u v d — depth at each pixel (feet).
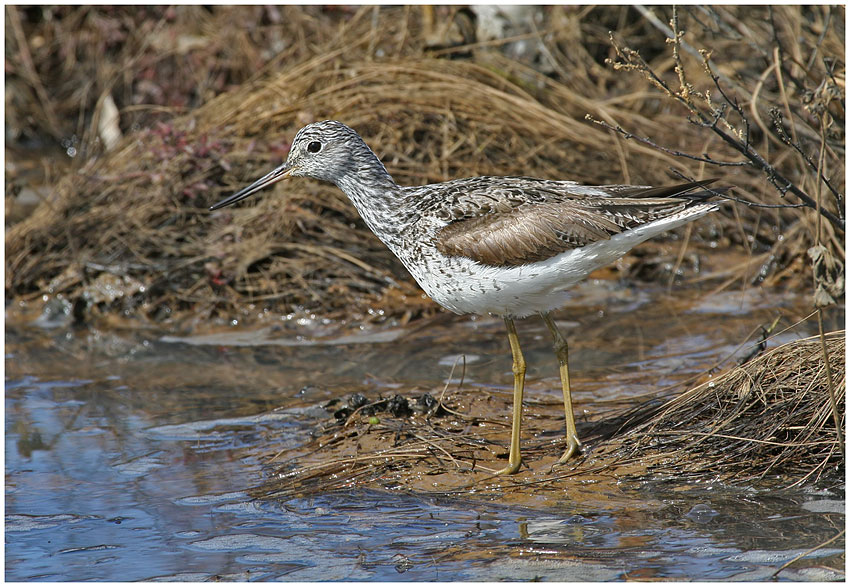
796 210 45.78
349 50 54.39
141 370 38.32
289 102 50.83
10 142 66.69
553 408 32.94
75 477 29.48
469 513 26.27
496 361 37.58
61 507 27.58
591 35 61.77
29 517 26.99
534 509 26.30
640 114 55.88
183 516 26.84
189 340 41.60
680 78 28.58
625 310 42.42
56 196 51.85
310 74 52.29
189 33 63.98
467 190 29.76
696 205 27.61
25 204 55.72
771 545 23.72
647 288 44.88
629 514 25.71
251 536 25.53
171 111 56.08
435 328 41.57
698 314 41.16
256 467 29.78
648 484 27.35
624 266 46.57
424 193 30.50
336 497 27.63
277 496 27.84
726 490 26.73
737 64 54.60
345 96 50.57
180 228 47.50
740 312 40.96
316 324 42.55
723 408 29.63
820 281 25.44
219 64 61.77
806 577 22.18
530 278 28.30
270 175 33.12
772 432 28.09
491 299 29.04
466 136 49.73
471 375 36.17
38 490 28.66
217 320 43.57
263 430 32.40
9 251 47.98
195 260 45.42
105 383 37.11
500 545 24.39
